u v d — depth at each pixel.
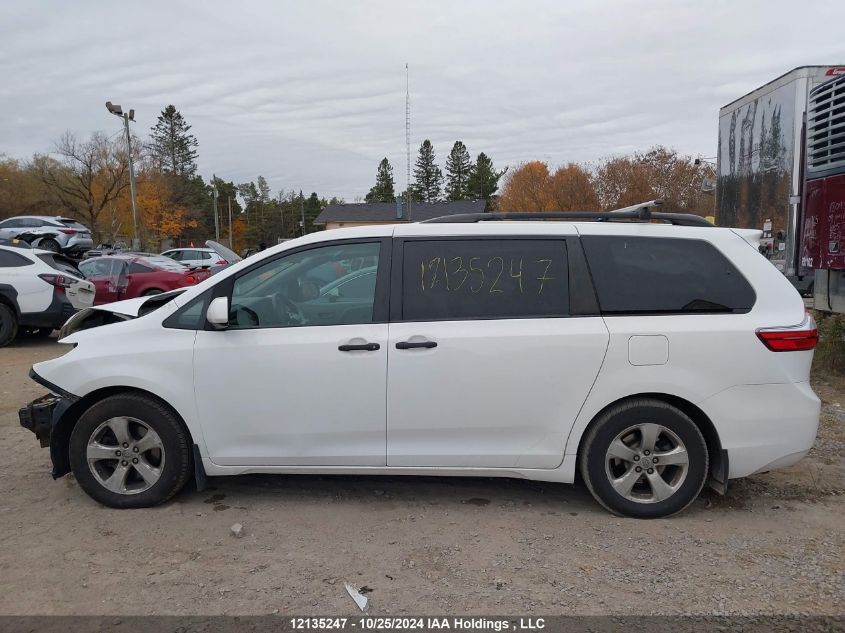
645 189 39.31
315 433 4.05
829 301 7.33
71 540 3.81
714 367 3.93
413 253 4.12
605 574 3.44
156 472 4.18
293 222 106.75
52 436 4.22
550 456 4.01
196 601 3.19
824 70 9.33
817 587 3.32
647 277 4.06
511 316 4.00
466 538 3.84
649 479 4.02
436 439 4.04
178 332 4.14
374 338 3.98
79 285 10.52
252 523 4.04
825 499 4.42
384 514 4.18
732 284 4.07
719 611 3.11
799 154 9.44
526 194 45.78
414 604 3.16
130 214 53.22
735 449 3.97
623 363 3.92
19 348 10.30
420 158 92.12
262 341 4.04
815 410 4.01
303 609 3.12
